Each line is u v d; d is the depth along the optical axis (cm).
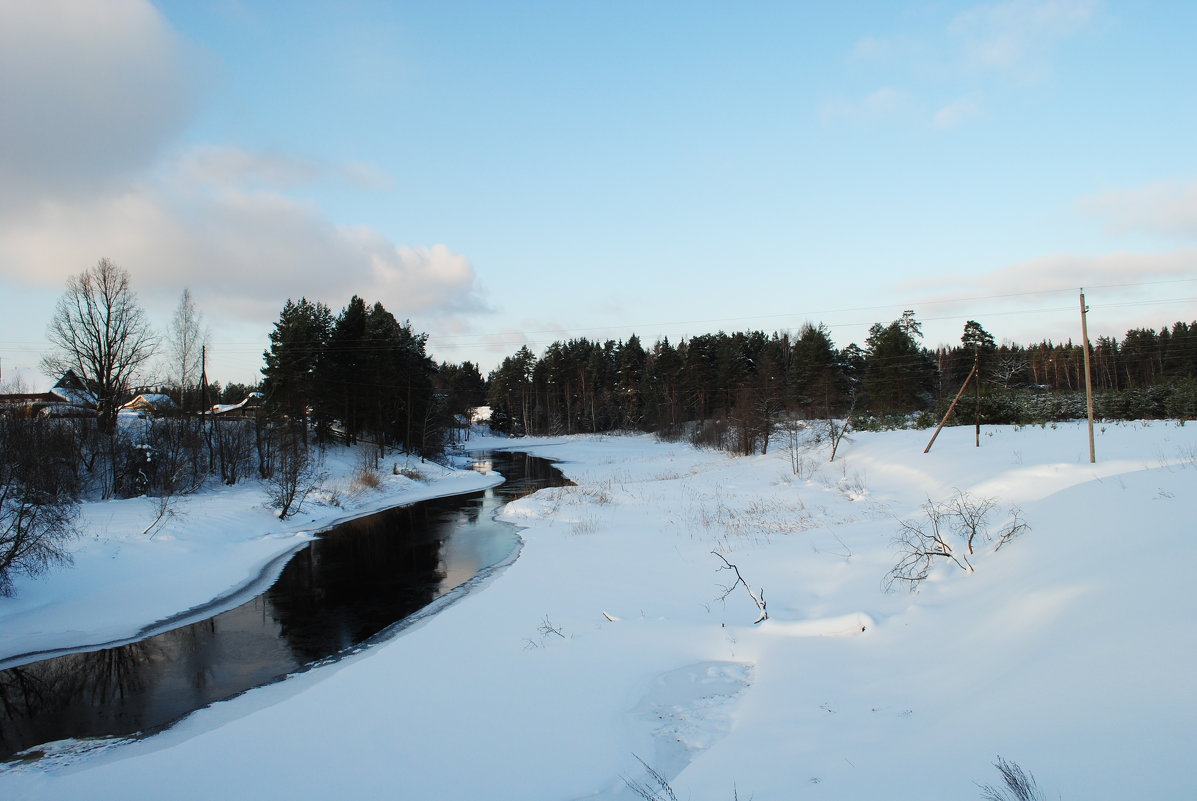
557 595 1309
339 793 624
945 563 1052
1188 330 7138
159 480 2762
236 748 743
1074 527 941
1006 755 440
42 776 725
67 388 3241
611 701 773
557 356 9188
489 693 834
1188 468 1077
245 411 4597
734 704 722
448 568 1797
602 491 2897
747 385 5869
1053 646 601
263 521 2425
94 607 1409
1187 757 367
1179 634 522
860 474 2706
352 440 4547
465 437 8294
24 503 1459
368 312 5328
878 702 630
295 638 1249
